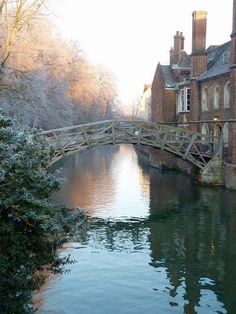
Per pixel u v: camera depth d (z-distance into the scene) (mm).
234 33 26156
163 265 14633
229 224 19453
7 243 7219
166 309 11578
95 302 11852
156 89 46062
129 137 26234
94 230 18734
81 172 37875
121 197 25688
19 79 28234
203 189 27391
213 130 31953
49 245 7938
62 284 12883
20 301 7488
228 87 29641
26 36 30703
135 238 17609
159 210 22344
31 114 31172
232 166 26344
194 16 35094
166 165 39625
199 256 15453
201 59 35188
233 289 12797
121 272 13953
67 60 53219
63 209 21266
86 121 59531
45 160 7934
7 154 6941
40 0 20812
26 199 6938
